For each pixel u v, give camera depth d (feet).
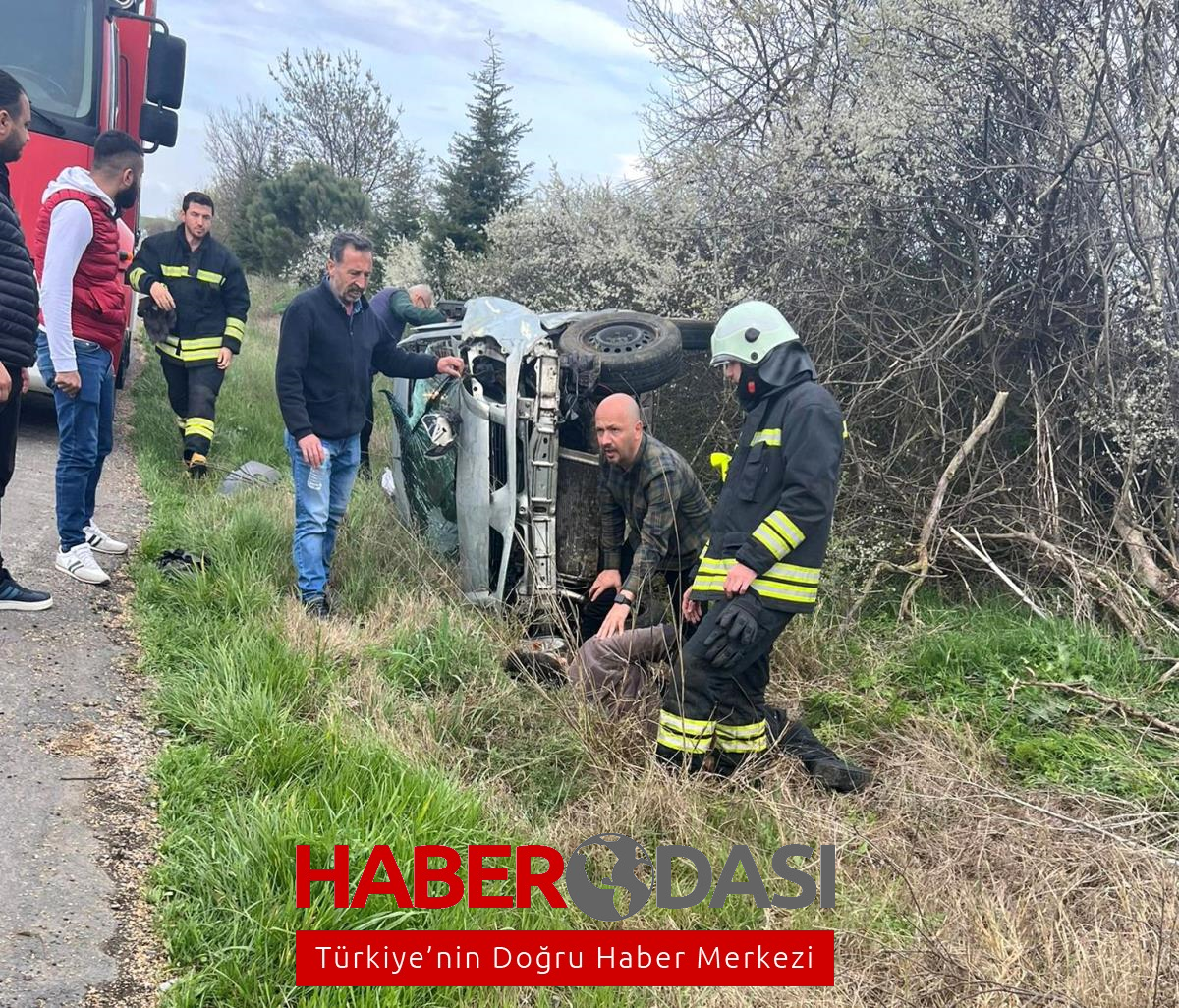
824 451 11.41
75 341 14.92
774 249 21.43
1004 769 12.98
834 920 9.48
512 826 10.58
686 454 22.06
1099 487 19.77
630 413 13.38
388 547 18.20
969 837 10.66
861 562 18.08
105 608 14.83
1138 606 17.03
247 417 29.37
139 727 11.70
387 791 10.27
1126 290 19.63
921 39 20.71
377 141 84.58
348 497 16.81
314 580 15.88
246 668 12.84
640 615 14.98
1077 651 15.72
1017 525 19.12
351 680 13.38
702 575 12.37
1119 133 18.88
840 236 20.93
